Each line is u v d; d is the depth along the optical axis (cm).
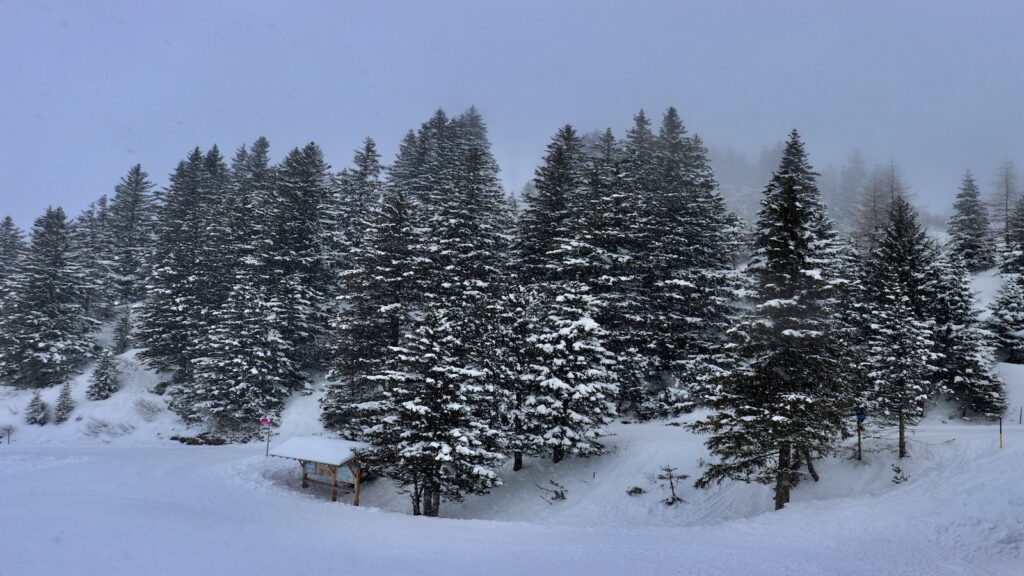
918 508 1667
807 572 1215
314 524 1745
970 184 5494
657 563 1308
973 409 3173
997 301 3881
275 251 4059
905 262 3438
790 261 1969
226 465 2770
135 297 5541
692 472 2409
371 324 3225
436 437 2294
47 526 1377
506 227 4241
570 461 2762
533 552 1439
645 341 3275
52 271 4653
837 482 2188
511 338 2733
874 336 3036
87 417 3931
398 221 3450
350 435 2923
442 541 1567
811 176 3638
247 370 3644
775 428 1858
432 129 5772
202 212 4822
